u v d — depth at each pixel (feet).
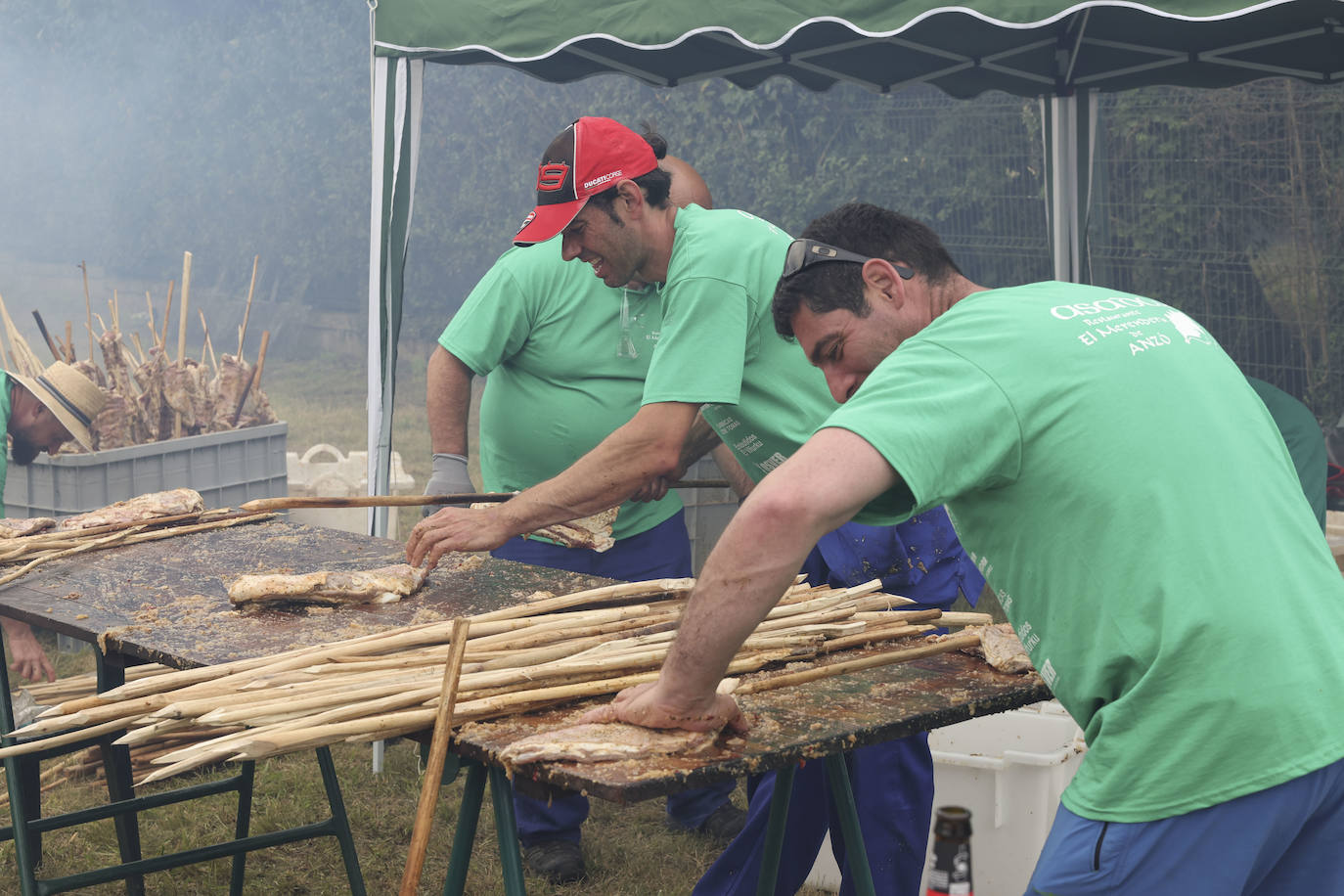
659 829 13.33
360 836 13.07
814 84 20.88
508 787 6.44
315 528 12.02
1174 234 29.96
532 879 12.12
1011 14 12.71
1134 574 5.62
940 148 35.29
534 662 7.73
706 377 9.46
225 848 10.21
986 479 5.73
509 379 12.73
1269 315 28.84
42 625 9.26
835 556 10.58
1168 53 19.47
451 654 6.68
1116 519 5.63
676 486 12.67
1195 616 5.51
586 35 14.30
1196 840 5.63
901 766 9.84
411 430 40.09
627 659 7.50
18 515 18.75
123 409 19.65
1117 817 5.78
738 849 10.14
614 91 43.93
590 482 9.55
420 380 48.14
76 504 18.08
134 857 11.05
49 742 7.08
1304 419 16.38
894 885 9.98
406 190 15.10
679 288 9.54
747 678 7.44
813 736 6.38
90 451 17.93
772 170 39.14
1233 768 5.56
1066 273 20.79
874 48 19.88
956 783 10.85
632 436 9.52
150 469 19.02
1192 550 5.56
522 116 48.08
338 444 37.14
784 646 7.94
